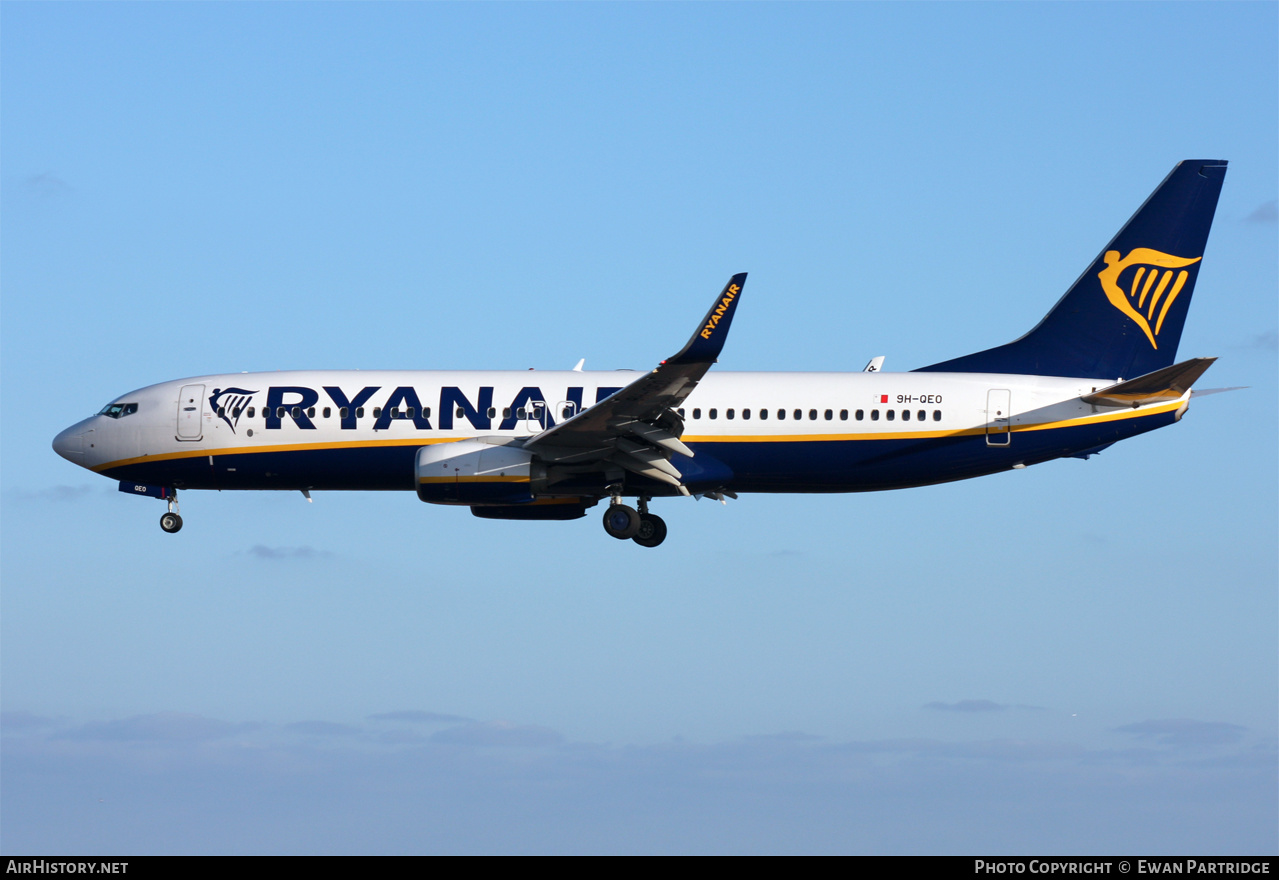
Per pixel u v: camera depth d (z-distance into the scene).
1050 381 149.38
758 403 147.25
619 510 150.25
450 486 144.00
